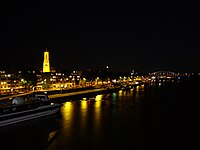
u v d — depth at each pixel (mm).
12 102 77188
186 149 52062
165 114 93125
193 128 70438
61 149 50781
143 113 95375
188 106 116562
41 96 92062
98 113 94000
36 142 55156
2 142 55094
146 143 55469
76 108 107375
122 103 127188
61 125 71562
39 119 79562
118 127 70312
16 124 71750
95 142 55531
